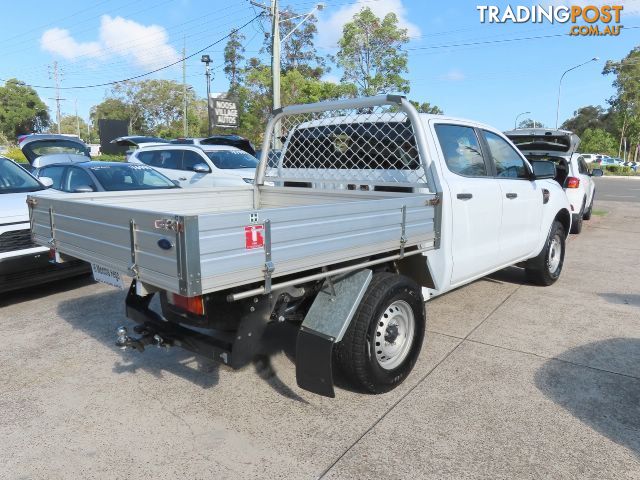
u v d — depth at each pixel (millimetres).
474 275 4777
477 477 2691
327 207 2936
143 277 2639
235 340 2955
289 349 4395
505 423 3199
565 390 3613
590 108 91125
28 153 14617
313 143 4848
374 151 4422
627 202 18906
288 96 32938
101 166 8148
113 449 2990
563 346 4395
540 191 5734
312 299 3463
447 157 4348
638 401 3457
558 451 2902
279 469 2785
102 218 2928
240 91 34406
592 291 6078
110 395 3645
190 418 3326
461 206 4332
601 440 3008
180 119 66125
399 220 3463
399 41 31891
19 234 5320
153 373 3994
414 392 3617
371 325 3348
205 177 11492
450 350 4328
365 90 32188
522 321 5023
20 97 70375
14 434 3152
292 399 3564
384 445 2984
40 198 3664
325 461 2848
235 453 2938
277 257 2707
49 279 5648
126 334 3447
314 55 37406
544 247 5984
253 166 12039
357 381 3436
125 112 65500
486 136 5016
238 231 2512
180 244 2334
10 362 4191
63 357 4289
